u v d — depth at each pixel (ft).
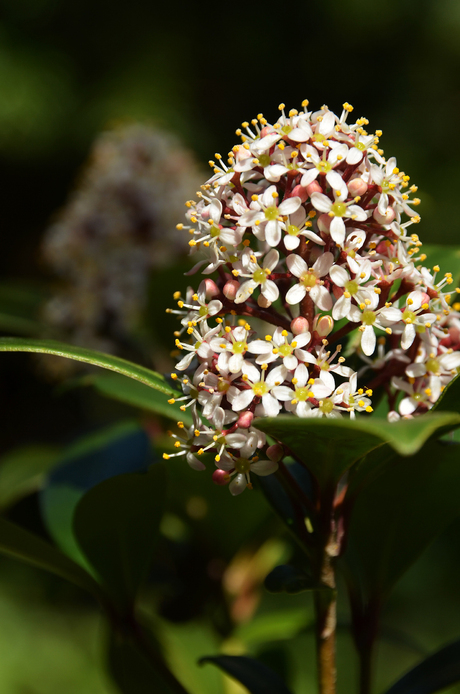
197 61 7.91
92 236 2.83
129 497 1.54
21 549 1.56
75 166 7.44
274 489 1.53
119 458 1.81
